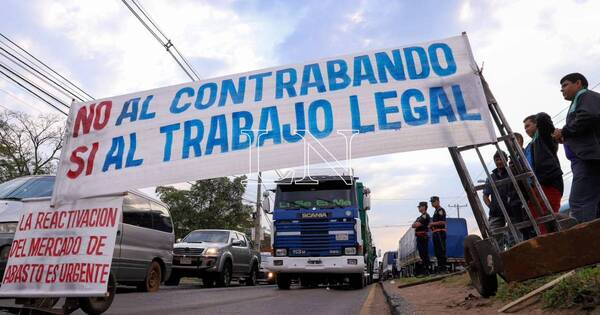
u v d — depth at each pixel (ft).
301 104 14.67
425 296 20.49
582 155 13.62
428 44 14.71
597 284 11.10
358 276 37.47
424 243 38.96
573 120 13.83
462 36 14.58
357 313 20.33
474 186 13.76
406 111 13.98
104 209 14.23
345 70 14.84
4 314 16.34
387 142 13.75
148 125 15.28
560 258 11.12
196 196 120.16
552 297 11.66
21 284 13.84
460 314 13.32
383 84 14.42
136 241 30.27
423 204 39.65
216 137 14.79
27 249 14.21
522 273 11.41
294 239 35.65
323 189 36.88
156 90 15.75
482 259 13.26
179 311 20.15
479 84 13.88
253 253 53.06
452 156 14.40
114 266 27.68
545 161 17.04
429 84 14.15
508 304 12.94
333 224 35.29
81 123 15.72
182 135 14.99
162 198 120.78
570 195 14.74
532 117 18.71
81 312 18.75
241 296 28.96
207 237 47.62
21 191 24.48
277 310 21.02
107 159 15.05
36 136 103.45
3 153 98.63
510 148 13.79
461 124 13.55
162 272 34.09
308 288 40.47
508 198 19.83
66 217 14.38
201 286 46.50
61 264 13.74
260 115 14.79
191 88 15.61
